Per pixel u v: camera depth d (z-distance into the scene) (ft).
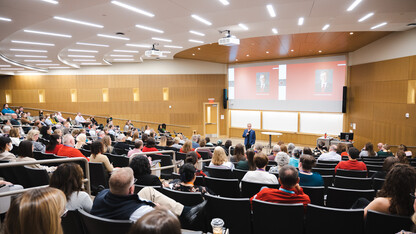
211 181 12.67
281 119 56.13
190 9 21.01
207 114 64.08
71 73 60.13
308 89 52.16
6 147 12.94
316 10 22.54
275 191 9.10
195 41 36.45
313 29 30.12
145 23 24.59
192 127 63.41
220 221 7.07
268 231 8.70
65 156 14.20
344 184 13.35
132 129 45.24
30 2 17.58
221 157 15.76
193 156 14.03
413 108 31.78
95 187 13.79
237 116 62.49
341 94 48.57
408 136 32.63
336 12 23.24
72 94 60.90
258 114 59.06
